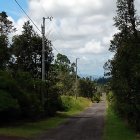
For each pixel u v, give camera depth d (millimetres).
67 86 101188
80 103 97000
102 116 58250
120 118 48344
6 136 25844
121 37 32438
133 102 31188
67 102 74250
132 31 31328
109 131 33250
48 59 57031
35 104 40250
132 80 30594
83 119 50125
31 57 56406
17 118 38281
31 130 31562
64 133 30828
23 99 36469
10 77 35469
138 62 30422
